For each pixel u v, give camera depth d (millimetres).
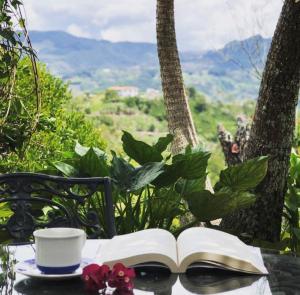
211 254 1836
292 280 1782
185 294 1655
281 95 4145
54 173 3928
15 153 4168
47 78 5543
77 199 2756
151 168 3645
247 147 4328
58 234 1852
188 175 3740
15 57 4137
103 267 1685
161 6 5184
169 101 5195
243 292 1679
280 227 4332
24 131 4133
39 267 1757
